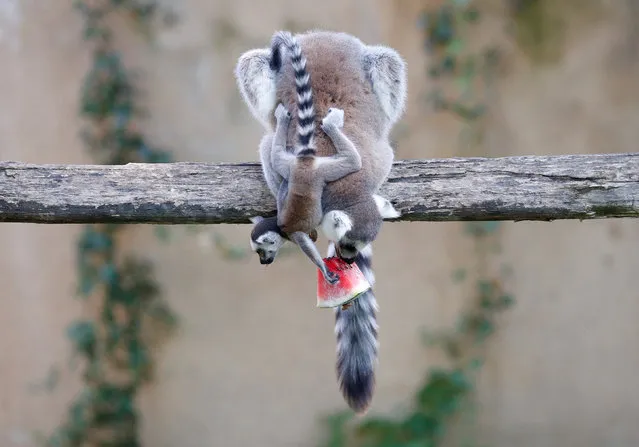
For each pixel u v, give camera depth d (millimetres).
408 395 11969
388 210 6496
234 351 12016
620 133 11914
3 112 11648
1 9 11586
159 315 11844
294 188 6047
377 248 12008
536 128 11922
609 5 11844
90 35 11453
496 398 12031
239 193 6875
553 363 12070
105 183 6883
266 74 7332
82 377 11711
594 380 12062
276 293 11984
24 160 11648
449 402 11719
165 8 11664
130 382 11797
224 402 12031
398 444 11617
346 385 7621
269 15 11750
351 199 6180
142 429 11938
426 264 12023
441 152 11828
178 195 6867
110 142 11602
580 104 11930
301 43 7301
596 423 12039
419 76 11758
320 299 6355
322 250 11727
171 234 11797
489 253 11992
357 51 7445
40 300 11719
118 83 11570
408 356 12008
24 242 11703
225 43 11758
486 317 11969
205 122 11797
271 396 12062
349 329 7660
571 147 11938
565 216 6699
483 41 11836
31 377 11727
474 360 11891
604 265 12023
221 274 11938
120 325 11711
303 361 12031
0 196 6793
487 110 11859
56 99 11641
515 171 6738
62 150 11672
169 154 11750
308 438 12016
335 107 6742
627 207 6570
